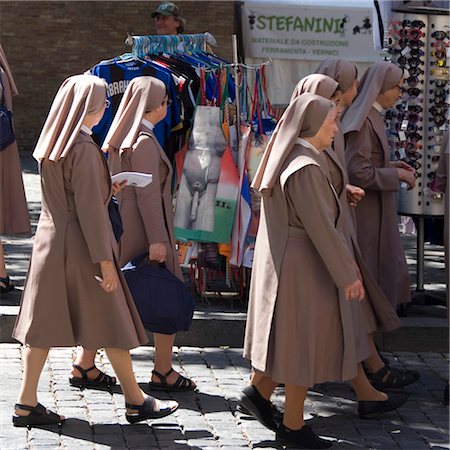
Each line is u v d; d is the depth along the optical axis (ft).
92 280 22.08
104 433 22.53
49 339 22.16
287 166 21.17
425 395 26.12
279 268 21.56
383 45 31.78
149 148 24.67
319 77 22.71
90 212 21.48
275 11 47.11
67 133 21.57
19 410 22.72
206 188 29.91
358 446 22.47
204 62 32.19
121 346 22.22
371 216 28.02
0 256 32.30
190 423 23.39
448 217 26.48
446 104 30.60
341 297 21.72
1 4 81.46
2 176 32.24
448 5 31.01
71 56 82.43
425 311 31.60
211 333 29.60
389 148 29.30
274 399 25.27
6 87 32.24
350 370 21.85
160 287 24.80
